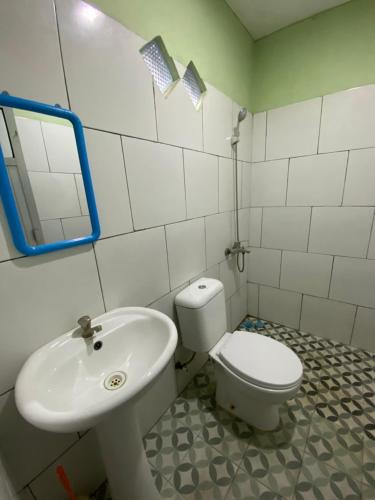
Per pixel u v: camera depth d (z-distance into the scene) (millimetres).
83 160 759
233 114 1589
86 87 755
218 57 1363
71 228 774
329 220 1674
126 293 1016
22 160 642
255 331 2049
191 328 1269
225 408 1351
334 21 1400
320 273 1805
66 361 735
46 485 821
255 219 1996
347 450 1113
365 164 1479
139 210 1015
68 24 687
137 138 957
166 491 999
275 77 1665
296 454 1108
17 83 605
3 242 637
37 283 720
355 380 1501
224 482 1020
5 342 670
